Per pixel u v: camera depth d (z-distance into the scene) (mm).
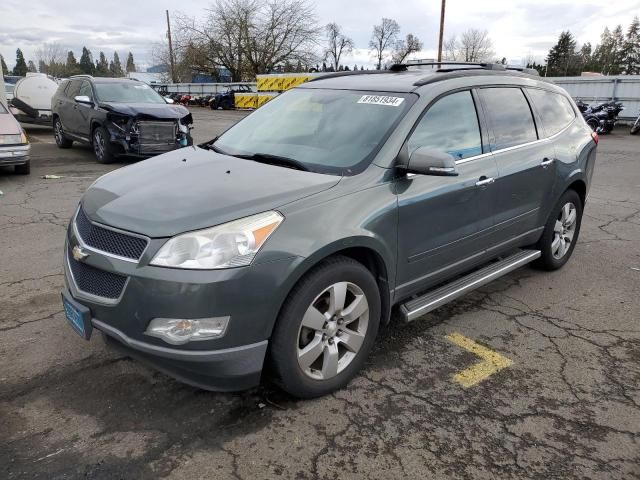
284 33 45938
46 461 2467
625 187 9250
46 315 3908
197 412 2842
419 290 3543
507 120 4168
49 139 15758
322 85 4184
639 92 21484
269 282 2555
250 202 2686
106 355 3369
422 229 3350
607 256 5559
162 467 2451
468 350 3576
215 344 2516
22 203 7387
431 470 2475
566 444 2672
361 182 3041
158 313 2490
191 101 40688
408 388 3117
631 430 2787
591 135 5219
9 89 20406
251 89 37688
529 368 3369
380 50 66625
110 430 2689
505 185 3984
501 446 2646
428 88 3582
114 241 2652
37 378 3115
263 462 2500
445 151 3545
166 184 3002
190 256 2475
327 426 2762
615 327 3957
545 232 4746
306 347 2840
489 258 4137
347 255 3080
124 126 10547
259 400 2957
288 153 3482
